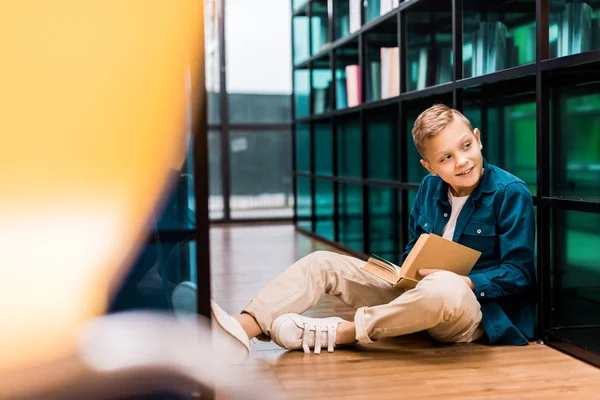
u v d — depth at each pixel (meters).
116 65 0.93
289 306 2.01
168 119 0.97
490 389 1.59
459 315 1.85
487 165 2.06
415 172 3.15
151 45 0.95
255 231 5.58
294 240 4.91
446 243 1.87
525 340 1.98
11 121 0.89
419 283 1.84
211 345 1.04
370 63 3.75
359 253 3.90
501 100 2.48
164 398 1.00
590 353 1.79
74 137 0.91
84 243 0.93
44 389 0.91
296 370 1.77
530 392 1.56
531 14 2.36
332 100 4.41
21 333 0.91
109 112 0.93
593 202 1.77
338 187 4.44
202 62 0.99
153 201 0.97
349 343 1.98
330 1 4.39
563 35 2.17
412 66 3.14
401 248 3.18
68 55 0.91
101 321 0.94
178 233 1.00
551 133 2.05
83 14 0.91
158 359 0.99
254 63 6.36
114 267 0.95
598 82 1.96
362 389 1.60
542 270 2.02
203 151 1.01
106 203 0.94
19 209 0.90
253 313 1.99
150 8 0.95
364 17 3.78
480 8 2.62
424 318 1.83
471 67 2.65
